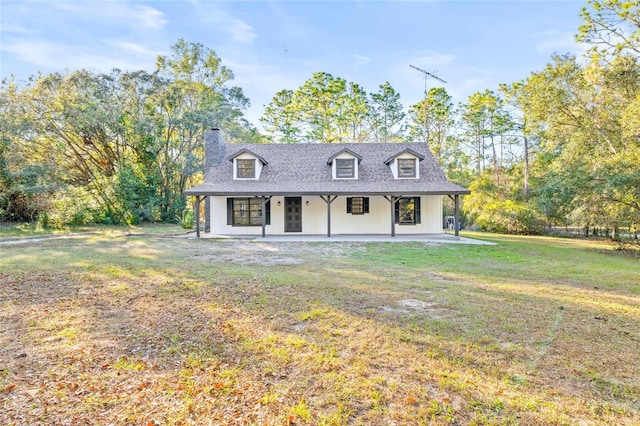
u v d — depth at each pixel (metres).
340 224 16.45
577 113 18.22
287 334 4.02
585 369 3.21
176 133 26.91
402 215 16.39
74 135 23.25
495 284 6.61
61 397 2.71
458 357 3.45
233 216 16.39
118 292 5.77
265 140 34.81
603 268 8.61
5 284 6.22
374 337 3.94
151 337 3.93
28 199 18.36
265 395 2.77
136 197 22.69
